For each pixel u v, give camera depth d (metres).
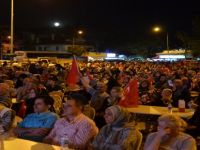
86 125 2.95
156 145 2.42
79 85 5.67
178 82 5.52
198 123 4.01
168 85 6.98
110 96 4.65
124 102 4.62
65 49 43.53
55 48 43.72
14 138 2.97
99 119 4.14
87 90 5.27
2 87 3.84
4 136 3.02
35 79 5.57
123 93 4.70
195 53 22.64
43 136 3.22
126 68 15.30
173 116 2.47
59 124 3.04
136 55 47.94
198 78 8.55
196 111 4.05
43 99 3.35
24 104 4.28
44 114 3.34
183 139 2.44
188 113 4.39
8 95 3.92
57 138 3.00
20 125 3.35
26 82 5.23
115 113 2.80
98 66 17.16
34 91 4.45
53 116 3.33
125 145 2.71
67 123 3.01
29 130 3.24
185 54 26.70
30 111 3.94
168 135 2.47
